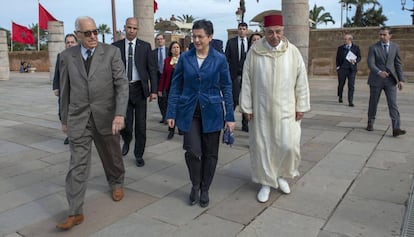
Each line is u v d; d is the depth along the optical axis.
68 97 3.33
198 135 3.48
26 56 33.91
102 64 3.30
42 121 8.36
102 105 3.34
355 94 11.94
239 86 6.35
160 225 3.25
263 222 3.27
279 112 3.55
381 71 6.06
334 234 3.04
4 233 3.19
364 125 7.07
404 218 3.28
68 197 3.24
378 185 4.04
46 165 5.11
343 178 4.27
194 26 3.35
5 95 13.84
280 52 3.52
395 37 15.49
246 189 4.03
